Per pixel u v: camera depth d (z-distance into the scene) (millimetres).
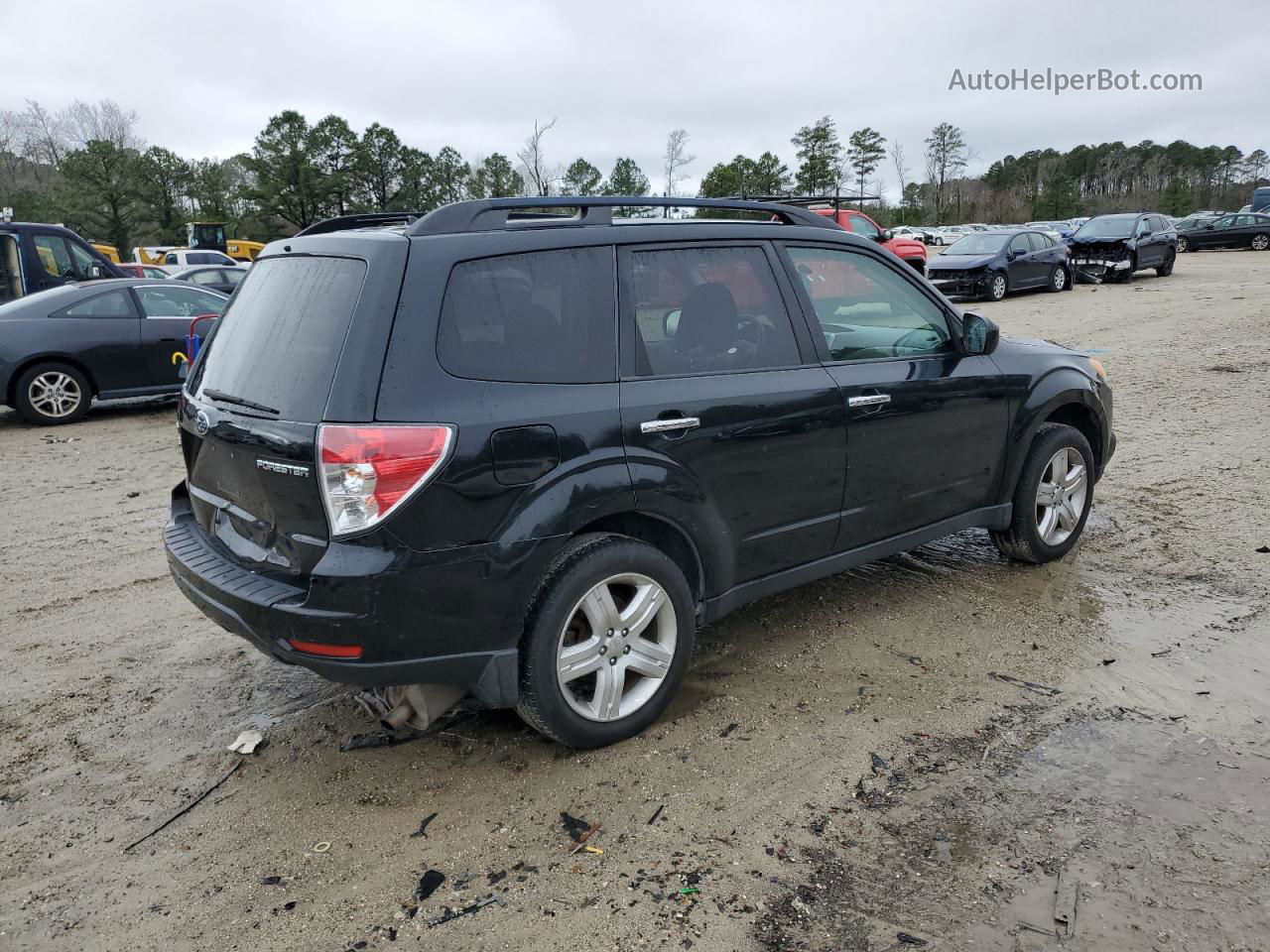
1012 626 4316
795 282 3877
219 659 4199
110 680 4008
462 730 3535
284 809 3080
